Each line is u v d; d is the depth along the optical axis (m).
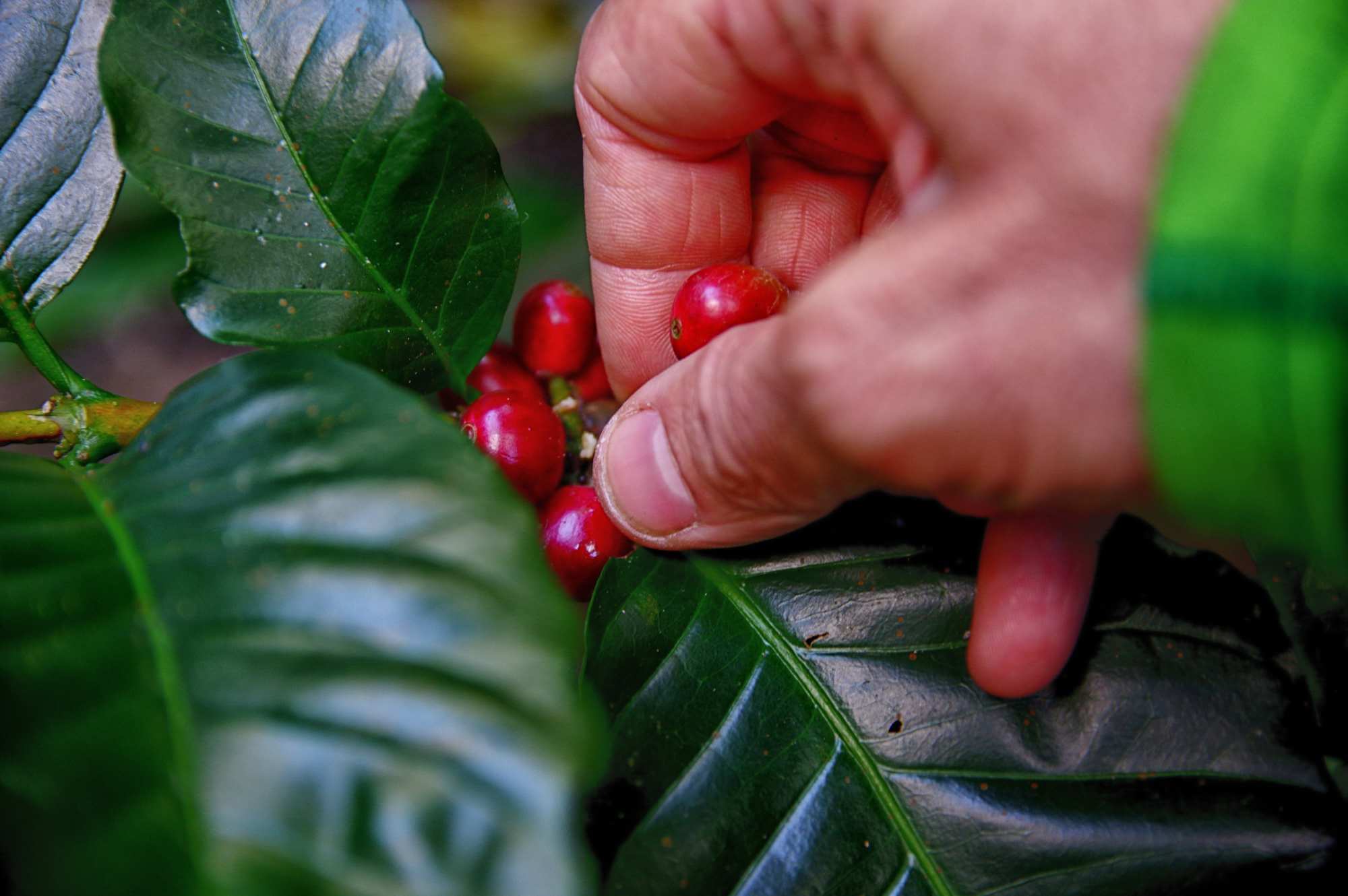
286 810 0.15
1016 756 0.20
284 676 0.16
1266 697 0.20
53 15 0.20
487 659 0.16
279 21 0.20
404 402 0.17
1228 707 0.20
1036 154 0.17
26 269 0.20
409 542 0.16
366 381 0.18
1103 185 0.16
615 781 0.19
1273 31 0.15
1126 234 0.16
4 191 0.20
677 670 0.20
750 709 0.20
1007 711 0.20
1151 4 0.16
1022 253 0.17
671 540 0.21
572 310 0.23
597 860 0.19
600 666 0.20
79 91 0.20
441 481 0.17
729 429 0.20
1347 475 0.15
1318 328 0.15
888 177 0.25
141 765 0.15
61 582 0.16
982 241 0.17
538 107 0.50
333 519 0.17
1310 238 0.15
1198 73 0.16
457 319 0.21
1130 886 0.19
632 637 0.20
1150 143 0.16
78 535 0.17
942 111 0.18
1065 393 0.17
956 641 0.21
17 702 0.16
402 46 0.20
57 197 0.20
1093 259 0.17
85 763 0.15
